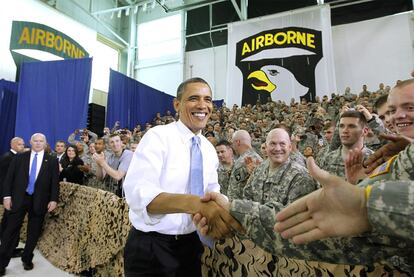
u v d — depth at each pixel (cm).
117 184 299
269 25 970
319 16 926
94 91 1158
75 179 371
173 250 97
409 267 47
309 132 417
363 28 942
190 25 1195
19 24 867
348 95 766
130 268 97
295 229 42
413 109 75
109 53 1248
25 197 288
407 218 35
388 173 58
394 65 893
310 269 90
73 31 1013
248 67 971
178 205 77
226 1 1132
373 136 232
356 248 48
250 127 667
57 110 688
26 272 273
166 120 930
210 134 598
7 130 796
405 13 898
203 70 1160
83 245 253
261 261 102
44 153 308
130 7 1116
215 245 115
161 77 1243
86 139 585
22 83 684
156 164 92
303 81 909
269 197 166
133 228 103
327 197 39
